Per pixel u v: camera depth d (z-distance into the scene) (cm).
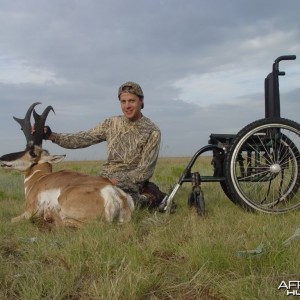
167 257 229
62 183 320
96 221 281
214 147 331
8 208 404
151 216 316
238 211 323
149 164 343
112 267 210
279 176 334
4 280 200
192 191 322
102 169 356
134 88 342
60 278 196
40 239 262
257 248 212
